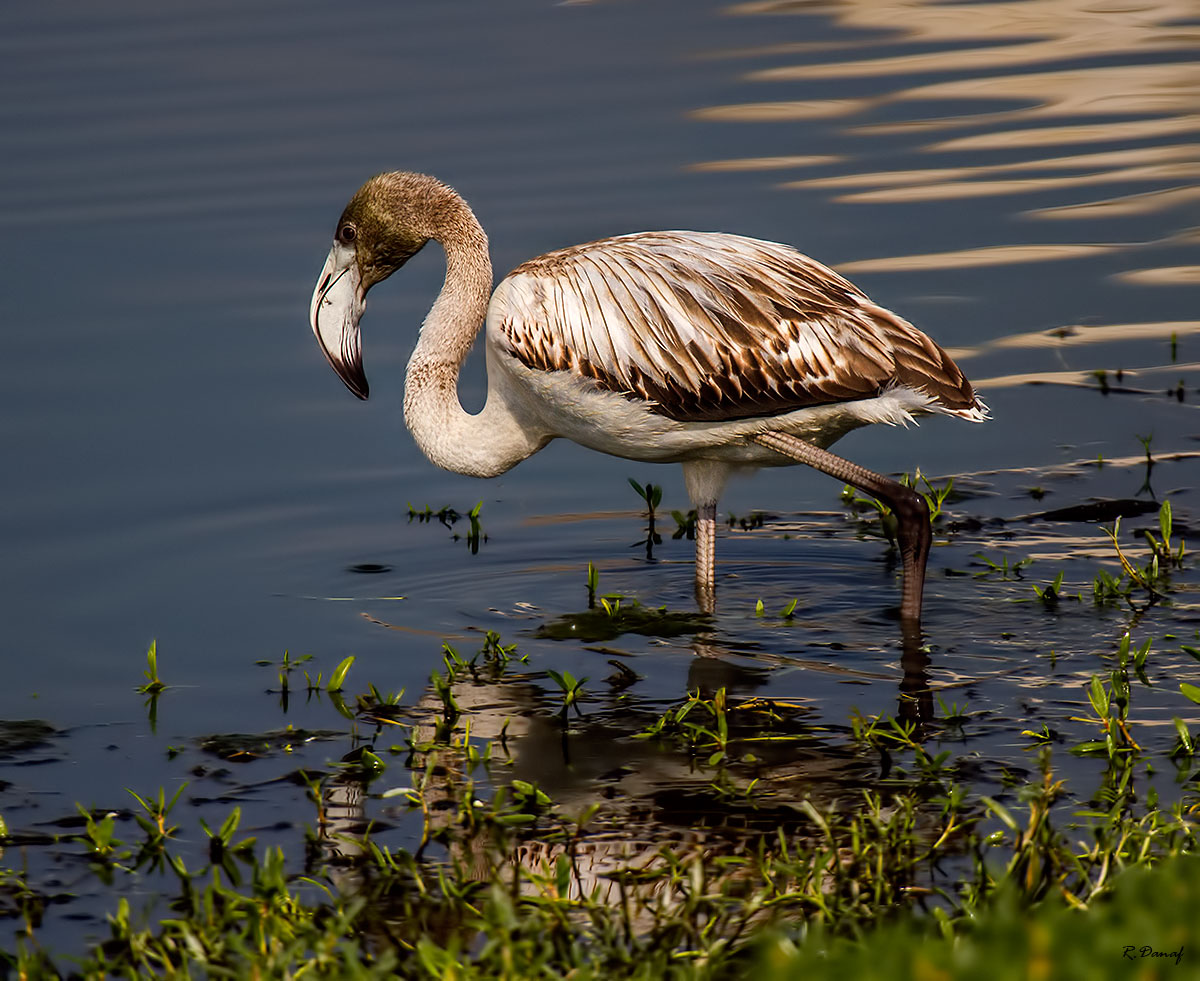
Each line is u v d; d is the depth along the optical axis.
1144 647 9.87
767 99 20.52
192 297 16.03
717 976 6.89
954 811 8.27
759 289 10.73
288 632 11.08
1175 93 20.89
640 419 10.92
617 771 9.11
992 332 15.38
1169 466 13.27
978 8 24.31
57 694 10.26
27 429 13.91
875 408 10.59
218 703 10.12
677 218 17.00
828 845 7.88
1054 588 11.12
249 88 20.59
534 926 6.89
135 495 13.03
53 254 16.67
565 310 10.91
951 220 17.33
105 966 7.19
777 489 13.62
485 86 20.72
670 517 13.07
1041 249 16.84
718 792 8.81
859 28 23.33
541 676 10.38
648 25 23.25
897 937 6.48
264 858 8.31
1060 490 12.98
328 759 9.37
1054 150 19.20
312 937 7.08
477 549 12.39
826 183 18.09
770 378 10.60
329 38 22.47
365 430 14.23
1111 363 14.97
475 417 11.81
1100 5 24.45
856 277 16.12
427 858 8.27
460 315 11.96
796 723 9.58
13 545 12.27
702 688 10.11
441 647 10.84
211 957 6.94
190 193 17.88
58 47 21.98
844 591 11.51
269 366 15.08
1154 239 17.05
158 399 14.47
